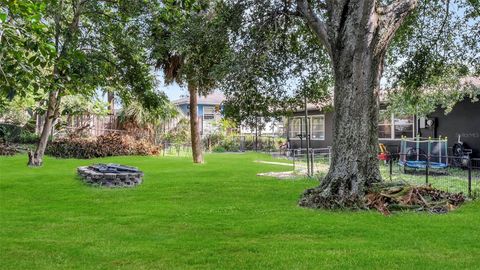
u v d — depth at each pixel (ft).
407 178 38.01
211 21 27.94
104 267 13.19
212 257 14.16
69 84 18.13
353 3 23.39
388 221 19.72
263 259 13.89
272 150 84.69
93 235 17.31
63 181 34.45
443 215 21.20
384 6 25.03
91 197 27.30
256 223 19.40
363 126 23.82
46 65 16.06
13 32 14.83
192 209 23.15
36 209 23.24
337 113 24.36
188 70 30.55
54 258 14.08
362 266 13.14
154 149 70.79
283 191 29.86
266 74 28.12
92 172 33.50
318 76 31.60
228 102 28.58
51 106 48.47
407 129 56.13
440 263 13.38
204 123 98.07
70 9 45.68
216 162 56.75
